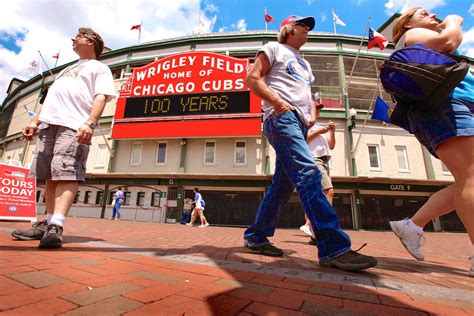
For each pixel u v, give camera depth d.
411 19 1.93
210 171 13.81
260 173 13.43
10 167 5.36
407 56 1.62
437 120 1.65
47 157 2.37
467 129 1.58
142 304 0.95
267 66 2.09
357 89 15.29
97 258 1.75
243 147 14.00
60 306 0.88
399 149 14.05
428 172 13.55
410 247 2.40
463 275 1.88
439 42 1.67
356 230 12.66
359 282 1.47
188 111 14.04
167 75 14.91
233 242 3.55
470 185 1.58
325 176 3.55
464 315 1.03
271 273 1.59
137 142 15.10
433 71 1.52
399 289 1.37
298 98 2.05
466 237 7.86
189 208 13.38
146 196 14.13
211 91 14.16
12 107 23.95
